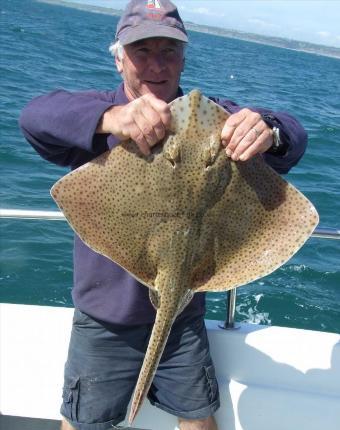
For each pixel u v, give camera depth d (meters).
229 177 2.23
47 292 6.89
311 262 8.08
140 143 2.13
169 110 2.13
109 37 67.94
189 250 2.28
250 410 3.17
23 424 3.60
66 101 2.41
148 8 2.57
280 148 2.44
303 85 42.84
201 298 2.92
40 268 7.37
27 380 3.27
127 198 2.24
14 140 13.26
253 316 6.67
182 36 2.59
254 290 7.21
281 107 25.67
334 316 6.85
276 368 3.20
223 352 3.23
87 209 2.25
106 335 2.83
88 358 2.87
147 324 2.82
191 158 2.19
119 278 2.72
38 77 23.88
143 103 2.10
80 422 2.89
